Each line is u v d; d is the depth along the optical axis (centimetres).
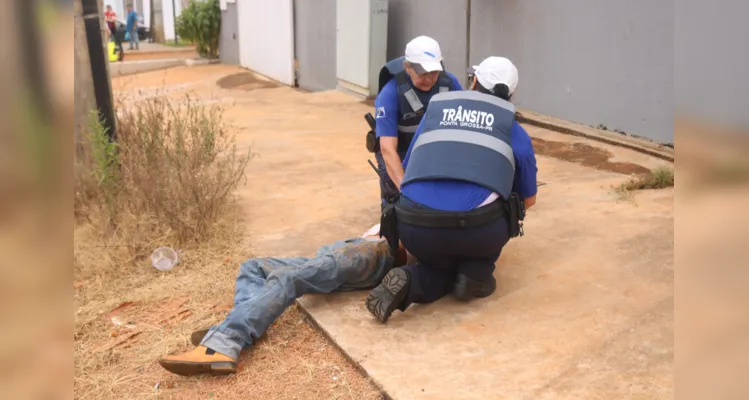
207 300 356
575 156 656
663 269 364
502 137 306
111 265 393
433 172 300
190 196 445
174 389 274
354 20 1114
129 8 3566
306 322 328
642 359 274
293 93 1272
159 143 495
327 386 273
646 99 696
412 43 359
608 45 729
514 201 308
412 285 317
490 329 306
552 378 265
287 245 432
